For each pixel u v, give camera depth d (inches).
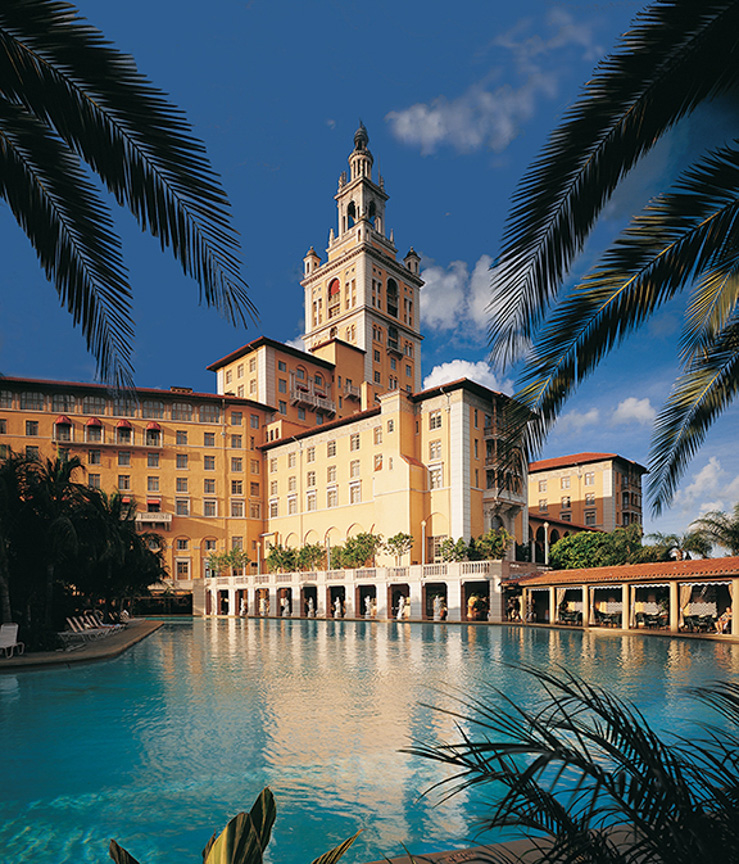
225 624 1705.2
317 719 403.9
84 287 206.1
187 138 185.5
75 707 447.5
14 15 169.6
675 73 142.0
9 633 700.7
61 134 184.7
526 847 145.6
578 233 159.2
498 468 179.8
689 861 75.7
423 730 373.1
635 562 1724.9
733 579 989.8
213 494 2618.1
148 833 230.4
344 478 2285.9
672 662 660.7
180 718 409.4
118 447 2508.6
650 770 82.0
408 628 1359.5
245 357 2871.6
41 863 207.9
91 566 957.2
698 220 159.2
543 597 1620.3
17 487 809.5
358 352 3107.8
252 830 79.3
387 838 223.5
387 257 3294.8
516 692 493.0
